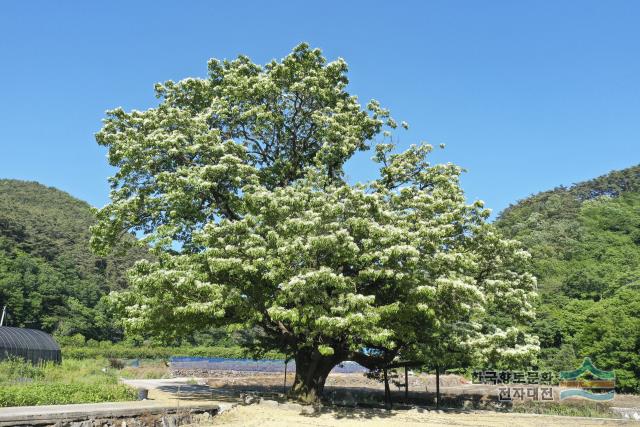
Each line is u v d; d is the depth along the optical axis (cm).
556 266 7762
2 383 1884
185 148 2284
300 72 2581
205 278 2019
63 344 6450
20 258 8356
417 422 2002
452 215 2145
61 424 1395
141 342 7175
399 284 1981
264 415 1986
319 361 2406
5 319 7206
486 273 2552
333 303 1908
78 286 8625
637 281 5844
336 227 1930
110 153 2416
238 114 2519
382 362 2502
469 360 2383
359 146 2636
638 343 4016
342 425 1866
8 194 13800
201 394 2477
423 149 2541
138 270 2145
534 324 5128
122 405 1692
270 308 1883
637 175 13800
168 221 2372
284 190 2094
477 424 1994
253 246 1958
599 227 9688
